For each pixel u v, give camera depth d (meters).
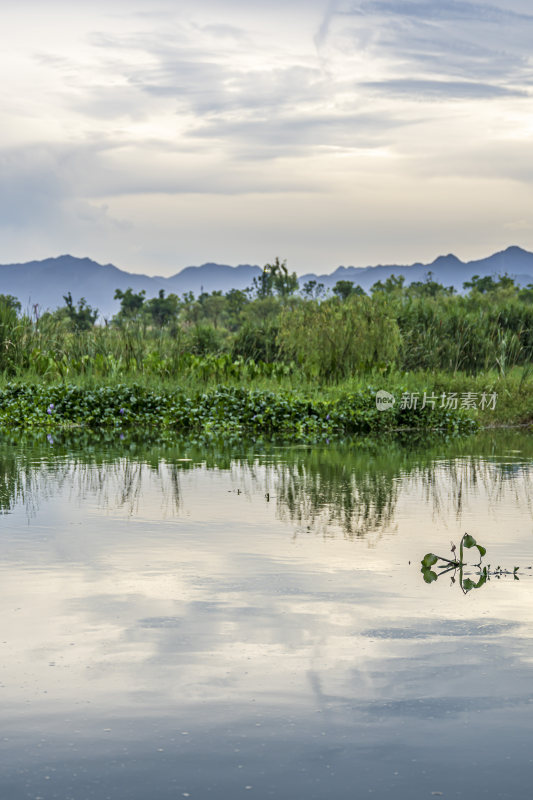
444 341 23.42
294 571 6.05
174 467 11.25
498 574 6.06
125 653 4.43
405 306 25.03
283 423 16.45
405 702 3.87
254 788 3.15
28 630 4.77
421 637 4.70
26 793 3.10
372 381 19.42
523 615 5.11
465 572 6.11
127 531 7.33
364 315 21.45
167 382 18.97
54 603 5.25
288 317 21.78
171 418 16.84
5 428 16.12
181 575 5.91
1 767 3.28
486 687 4.03
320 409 16.92
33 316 21.92
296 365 22.02
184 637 4.67
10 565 6.14
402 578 5.91
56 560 6.29
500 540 7.14
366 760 3.35
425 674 4.18
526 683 4.08
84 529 7.39
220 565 6.21
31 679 4.09
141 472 10.77
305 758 3.37
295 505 8.63
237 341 25.53
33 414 16.94
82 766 3.29
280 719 3.70
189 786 3.16
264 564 6.24
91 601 5.30
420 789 3.15
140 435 15.28
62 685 4.03
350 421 16.64
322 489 9.61
